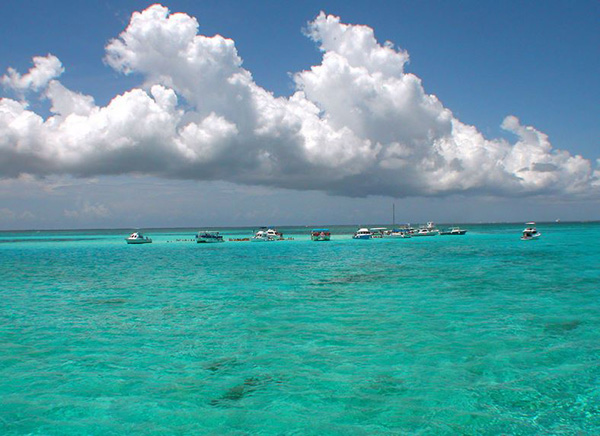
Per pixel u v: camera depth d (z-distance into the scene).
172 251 55.56
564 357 10.52
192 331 13.47
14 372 10.00
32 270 32.44
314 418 7.67
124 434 7.20
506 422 7.43
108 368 10.23
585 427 7.24
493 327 13.34
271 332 13.25
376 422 7.50
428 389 8.79
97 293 20.95
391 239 82.44
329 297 19.00
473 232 121.25
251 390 8.88
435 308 16.27
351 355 10.95
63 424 7.54
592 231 114.75
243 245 68.38
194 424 7.50
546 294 18.78
